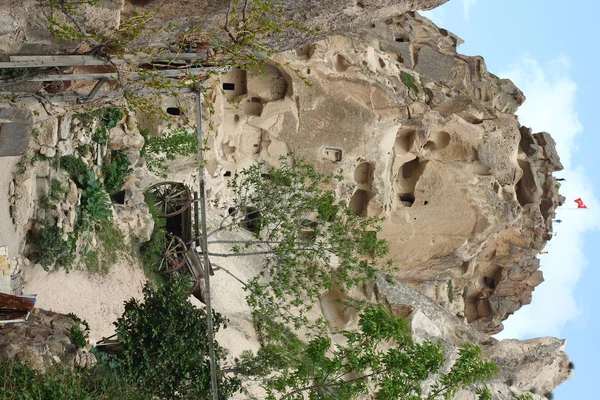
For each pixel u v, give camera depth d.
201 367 21.20
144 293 21.98
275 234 28.44
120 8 14.37
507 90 42.00
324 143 36.44
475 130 39.53
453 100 39.59
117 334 20.31
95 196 24.53
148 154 30.61
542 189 42.69
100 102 18.41
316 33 19.09
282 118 35.78
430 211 39.59
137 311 20.89
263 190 28.77
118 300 25.19
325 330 27.34
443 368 35.03
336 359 18.11
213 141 32.75
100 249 25.27
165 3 15.57
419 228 39.53
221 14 16.36
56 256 22.33
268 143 36.25
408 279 41.00
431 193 39.69
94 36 14.07
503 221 39.69
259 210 28.03
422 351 17.86
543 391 40.44
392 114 36.97
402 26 40.09
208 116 31.95
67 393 15.77
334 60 35.84
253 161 36.06
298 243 27.36
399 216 39.41
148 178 29.84
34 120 19.36
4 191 20.05
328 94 35.78
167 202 28.89
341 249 27.73
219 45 16.45
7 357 16.27
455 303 42.78
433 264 40.31
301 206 28.19
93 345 20.19
